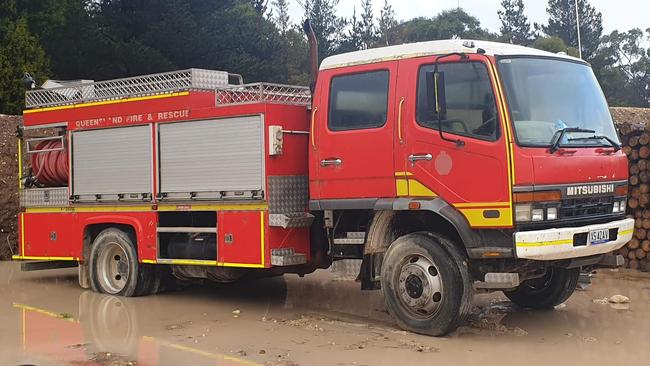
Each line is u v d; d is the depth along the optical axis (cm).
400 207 705
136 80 950
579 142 696
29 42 2245
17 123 1700
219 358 644
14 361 645
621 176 742
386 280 730
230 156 835
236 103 829
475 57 676
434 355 642
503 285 662
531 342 689
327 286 1039
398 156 715
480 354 646
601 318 797
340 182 759
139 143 938
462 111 680
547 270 812
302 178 833
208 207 863
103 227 1016
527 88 684
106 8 3031
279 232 807
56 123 1048
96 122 991
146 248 934
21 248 1093
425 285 701
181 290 1018
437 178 690
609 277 1062
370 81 745
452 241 701
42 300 952
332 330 748
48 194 1059
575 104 722
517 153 647
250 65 3166
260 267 809
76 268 1275
